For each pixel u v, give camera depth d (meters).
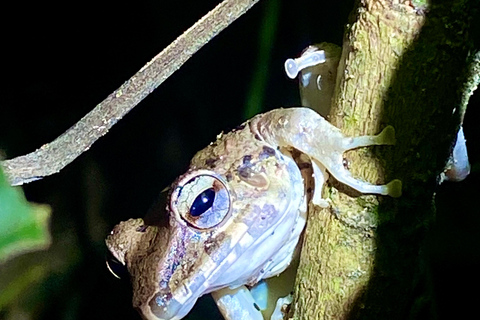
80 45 0.37
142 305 0.18
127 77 0.37
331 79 0.18
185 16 0.35
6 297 0.31
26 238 0.08
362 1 0.14
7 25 0.36
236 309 0.20
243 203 0.18
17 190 0.09
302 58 0.18
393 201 0.15
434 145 0.14
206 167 0.19
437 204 0.23
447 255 0.23
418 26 0.14
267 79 0.33
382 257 0.15
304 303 0.16
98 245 0.34
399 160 0.15
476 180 0.23
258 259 0.18
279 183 0.18
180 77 0.35
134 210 0.36
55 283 0.33
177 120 0.36
